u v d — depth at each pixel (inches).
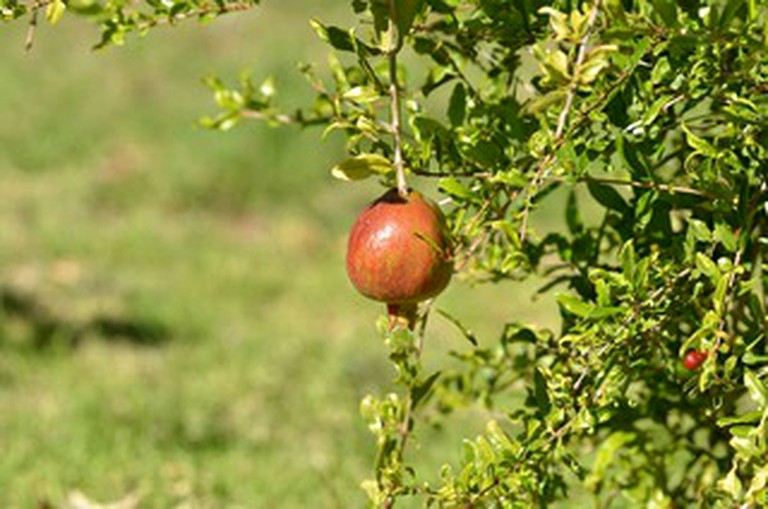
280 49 847.7
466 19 178.2
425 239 150.9
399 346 189.5
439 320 478.0
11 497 302.2
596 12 148.6
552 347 194.1
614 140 166.1
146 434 351.3
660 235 177.5
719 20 151.5
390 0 151.1
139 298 500.7
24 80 801.6
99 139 719.7
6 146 706.8
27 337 438.0
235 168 666.8
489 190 165.2
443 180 161.6
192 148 689.0
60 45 871.1
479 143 166.9
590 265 197.3
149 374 411.8
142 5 240.8
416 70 486.0
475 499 173.2
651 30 151.3
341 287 534.6
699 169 168.6
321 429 367.2
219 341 455.5
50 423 355.3
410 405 190.7
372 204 154.9
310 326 482.9
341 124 166.2
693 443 210.1
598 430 222.5
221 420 373.1
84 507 298.8
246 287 524.1
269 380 409.1
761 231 175.6
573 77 150.2
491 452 170.9
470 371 221.0
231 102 213.8
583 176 165.9
